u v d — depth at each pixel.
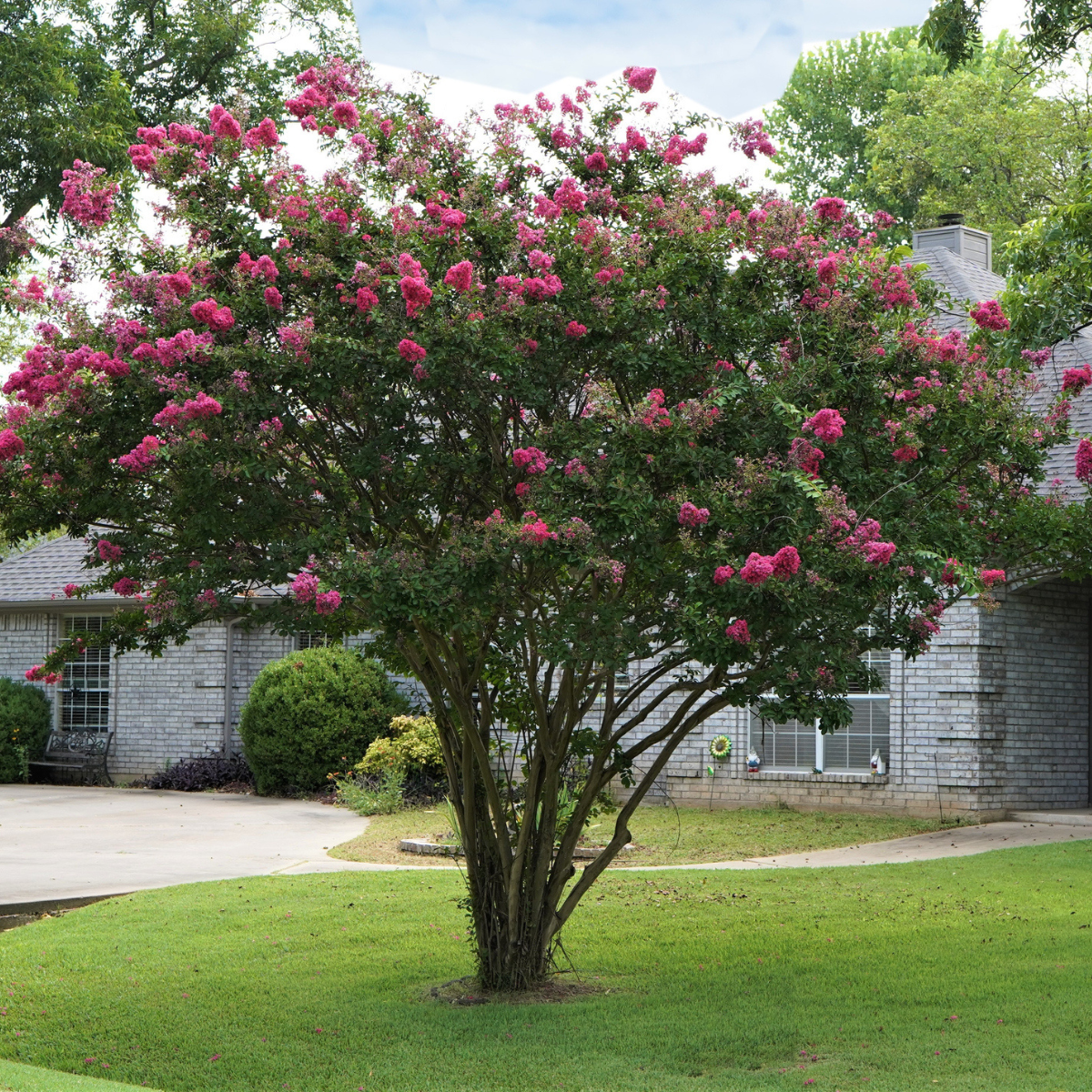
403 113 6.66
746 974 7.57
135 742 20.91
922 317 7.17
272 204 6.33
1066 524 7.56
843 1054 5.92
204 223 6.32
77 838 14.04
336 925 9.13
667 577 6.14
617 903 9.94
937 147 30.66
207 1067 6.02
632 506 5.77
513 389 6.14
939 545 6.70
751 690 6.32
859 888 10.37
